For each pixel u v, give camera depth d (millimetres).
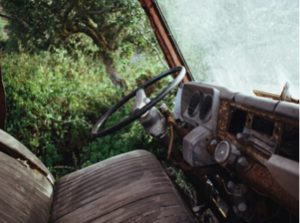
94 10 5168
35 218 1484
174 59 3070
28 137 3963
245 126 1846
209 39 2646
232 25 2357
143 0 2795
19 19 5031
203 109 2328
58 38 5938
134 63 5898
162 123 2449
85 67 5973
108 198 1667
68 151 4234
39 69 5031
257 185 1722
